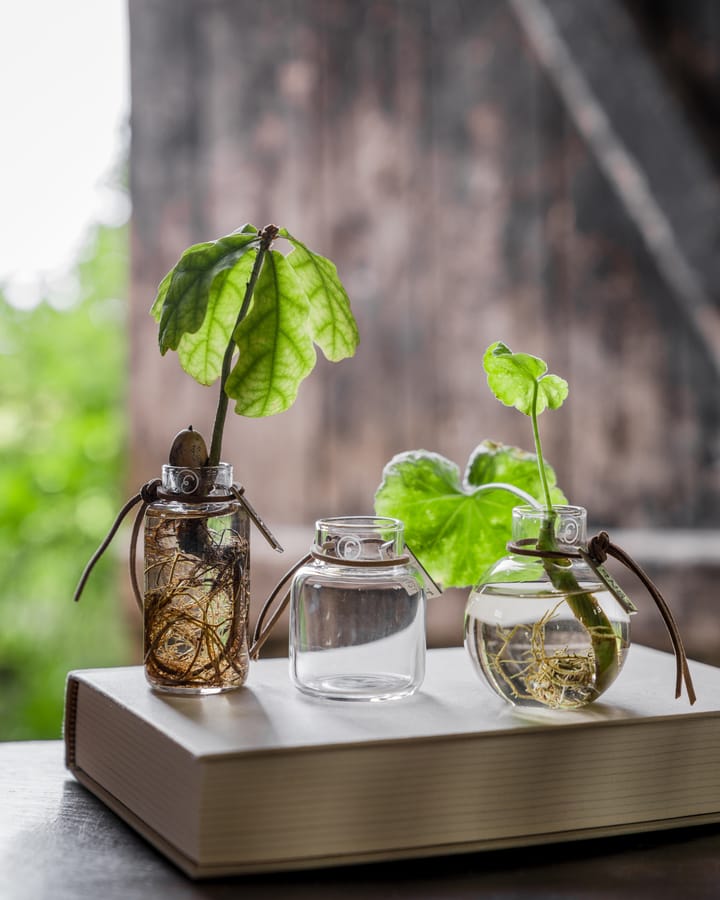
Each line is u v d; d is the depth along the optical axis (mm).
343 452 1856
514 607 870
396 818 818
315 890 801
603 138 1807
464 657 1002
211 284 906
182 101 1845
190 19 1842
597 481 1825
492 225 1844
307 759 806
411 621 893
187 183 1847
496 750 832
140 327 1855
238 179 1850
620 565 1729
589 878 818
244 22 1840
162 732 830
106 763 898
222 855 798
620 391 1818
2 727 2912
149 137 1846
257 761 800
